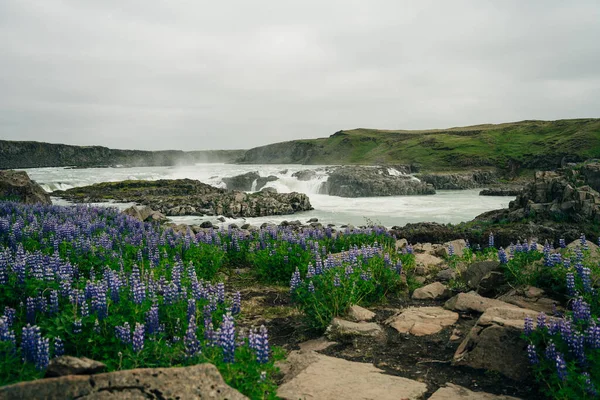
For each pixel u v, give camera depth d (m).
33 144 188.12
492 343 6.18
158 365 5.08
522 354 5.92
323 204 54.25
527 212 30.11
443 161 132.50
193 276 8.04
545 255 8.73
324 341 7.42
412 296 10.08
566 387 4.95
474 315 8.30
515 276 9.02
